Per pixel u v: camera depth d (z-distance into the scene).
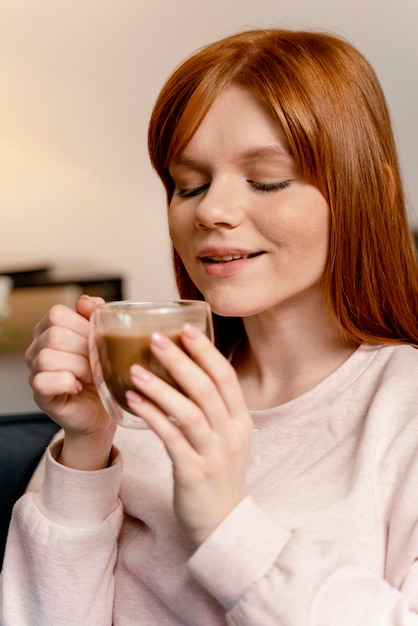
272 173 1.03
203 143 1.05
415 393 1.07
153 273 4.43
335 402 1.12
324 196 1.06
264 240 1.04
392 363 1.11
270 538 0.87
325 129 1.04
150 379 0.79
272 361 1.19
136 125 4.35
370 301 1.14
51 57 4.31
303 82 1.02
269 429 1.14
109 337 0.84
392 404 1.06
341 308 1.12
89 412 1.03
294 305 1.15
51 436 1.54
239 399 0.83
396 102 4.05
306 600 0.83
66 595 1.06
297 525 0.99
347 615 0.83
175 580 1.03
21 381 4.11
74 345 0.97
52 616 1.07
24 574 1.10
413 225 3.13
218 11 4.17
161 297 4.41
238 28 4.14
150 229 4.41
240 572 0.86
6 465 1.50
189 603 1.02
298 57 1.04
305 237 1.05
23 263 4.36
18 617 1.10
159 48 4.26
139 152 4.37
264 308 1.07
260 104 1.03
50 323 0.99
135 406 0.81
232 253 1.05
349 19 4.04
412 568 0.94
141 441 1.21
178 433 0.81
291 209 1.03
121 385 0.84
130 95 4.32
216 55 1.05
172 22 4.22
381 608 0.84
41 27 4.29
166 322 0.82
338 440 1.09
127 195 4.40
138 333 0.82
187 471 0.82
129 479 1.15
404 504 0.98
